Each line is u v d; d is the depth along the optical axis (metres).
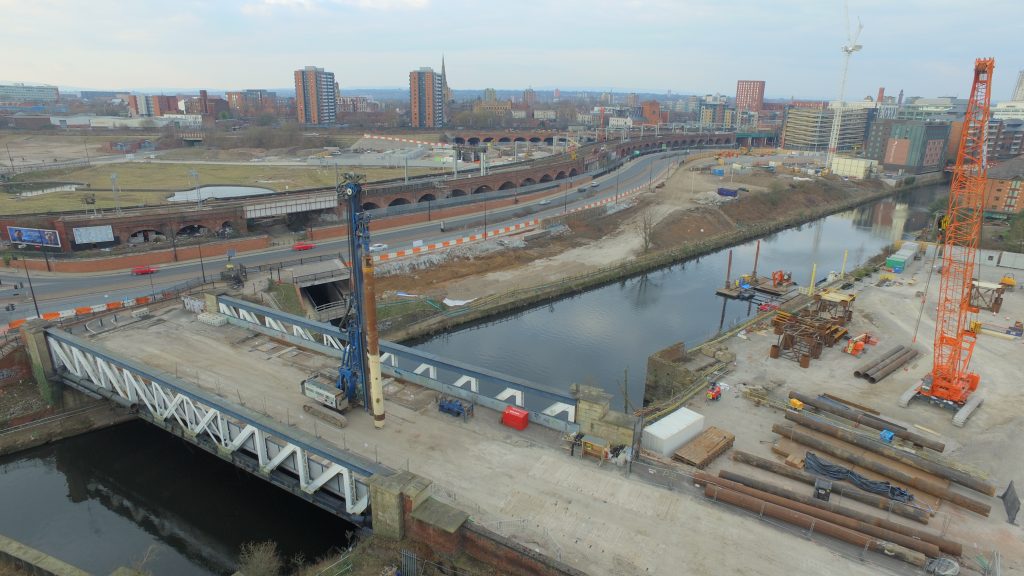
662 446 50.75
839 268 134.25
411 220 141.62
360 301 52.28
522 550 36.72
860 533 40.72
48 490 57.00
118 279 93.75
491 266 118.44
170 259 104.00
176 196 153.25
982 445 55.66
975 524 44.12
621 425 48.44
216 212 119.06
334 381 56.81
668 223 155.88
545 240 138.00
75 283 91.19
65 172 199.62
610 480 45.62
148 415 58.09
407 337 87.44
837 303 88.00
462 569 37.78
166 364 62.22
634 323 99.31
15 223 105.31
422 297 99.19
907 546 39.84
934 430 58.31
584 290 114.00
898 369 71.50
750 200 187.25
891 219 192.00
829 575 37.28
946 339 64.69
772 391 64.94
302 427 51.75
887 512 44.88
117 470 59.12
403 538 40.34
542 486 44.69
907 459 50.50
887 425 56.88
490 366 81.81
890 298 97.06
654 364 70.88
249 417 47.66
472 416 54.19
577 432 50.78
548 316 102.06
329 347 65.50
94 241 104.69
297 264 105.12
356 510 43.88
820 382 67.69
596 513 41.97
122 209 123.69
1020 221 138.62
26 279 92.12
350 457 43.12
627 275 123.31
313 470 46.19
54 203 137.62
